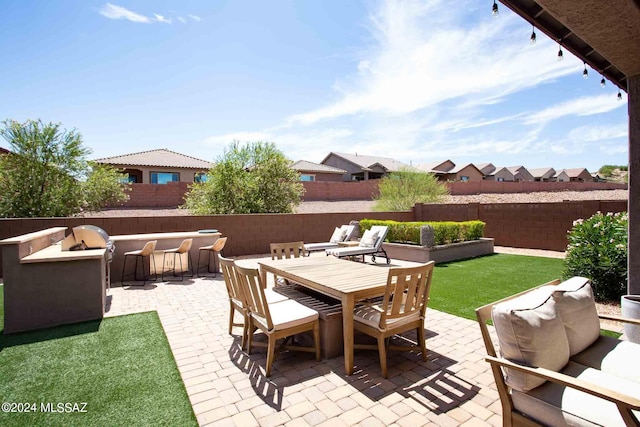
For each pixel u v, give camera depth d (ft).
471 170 119.44
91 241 15.99
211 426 7.02
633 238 10.91
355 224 33.47
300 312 10.23
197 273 24.09
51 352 10.71
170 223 29.37
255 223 33.42
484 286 19.06
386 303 9.00
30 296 12.91
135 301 16.87
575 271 16.49
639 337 9.73
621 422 4.75
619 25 8.04
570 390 5.62
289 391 8.40
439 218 42.14
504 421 5.96
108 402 7.92
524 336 5.68
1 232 23.45
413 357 10.29
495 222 37.01
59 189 33.71
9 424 7.08
